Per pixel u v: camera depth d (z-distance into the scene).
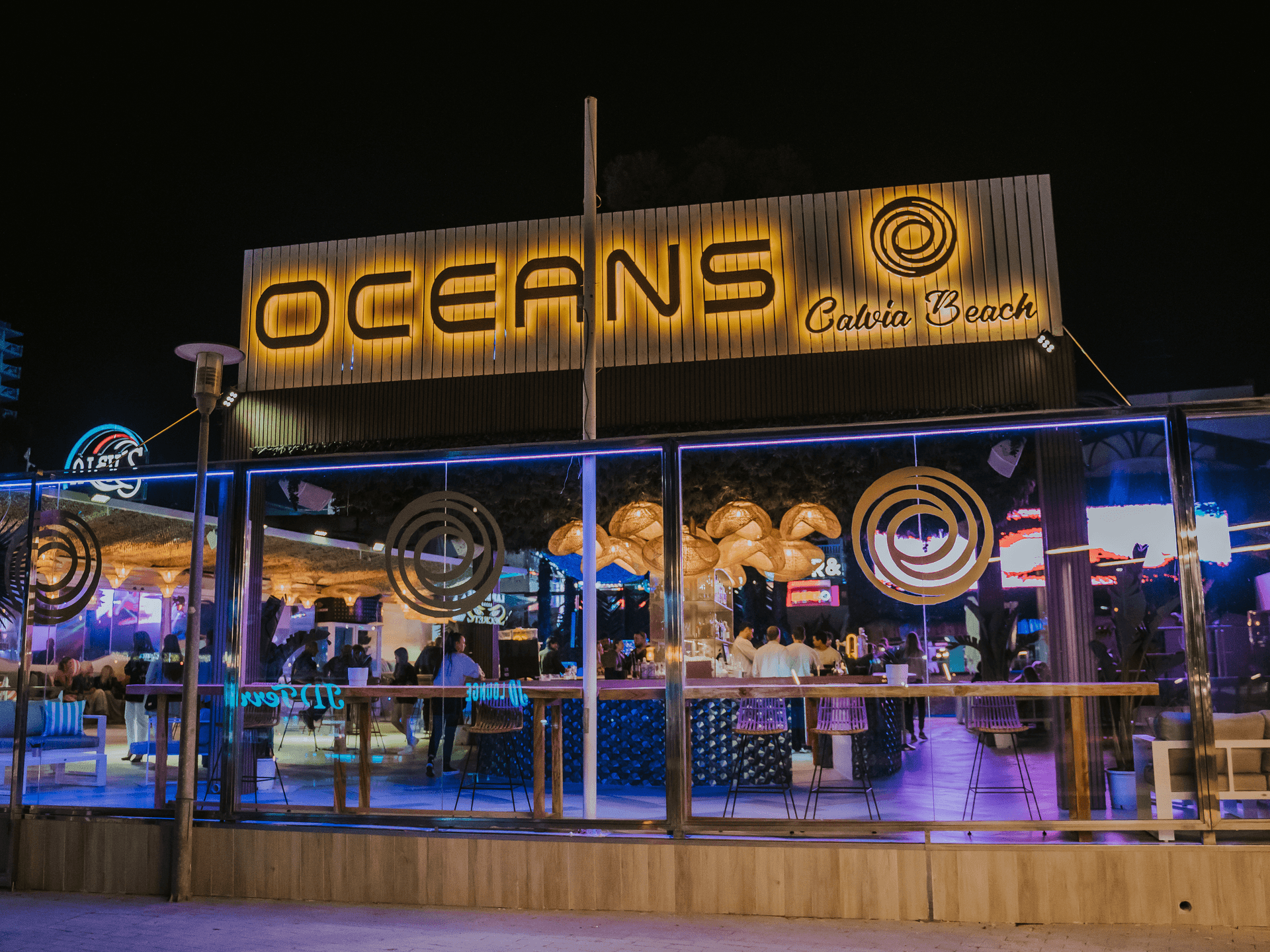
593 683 6.50
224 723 6.13
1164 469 6.68
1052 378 9.23
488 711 6.96
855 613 9.10
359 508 9.71
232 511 6.44
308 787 6.79
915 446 8.80
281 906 5.63
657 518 9.01
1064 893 5.06
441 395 10.21
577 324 10.02
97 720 7.48
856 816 6.21
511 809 6.46
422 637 8.31
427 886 5.63
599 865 5.46
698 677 8.51
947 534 5.89
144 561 8.50
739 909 5.29
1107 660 7.86
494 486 9.74
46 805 6.36
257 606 7.21
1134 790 6.07
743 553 9.52
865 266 9.65
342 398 10.41
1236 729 5.47
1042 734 7.21
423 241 10.50
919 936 4.84
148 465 6.55
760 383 9.68
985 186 9.56
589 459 6.77
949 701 7.75
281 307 10.71
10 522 6.85
